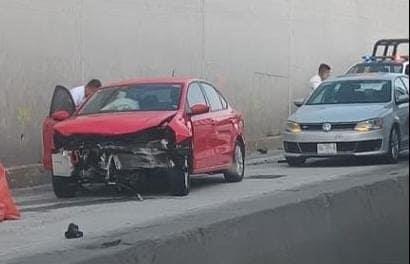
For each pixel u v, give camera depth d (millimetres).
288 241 8266
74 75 19219
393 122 19312
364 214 9570
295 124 19422
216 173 17000
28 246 10531
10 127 17641
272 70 27000
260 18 26422
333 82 20688
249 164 21406
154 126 14453
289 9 27938
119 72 20641
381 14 34844
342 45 31531
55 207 14258
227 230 7488
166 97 15562
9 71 17625
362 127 18781
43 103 18391
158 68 22047
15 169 17281
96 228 11750
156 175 14828
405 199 10523
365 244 9531
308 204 8672
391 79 20312
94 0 19859
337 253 8992
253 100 26016
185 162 14844
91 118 15008
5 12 17547
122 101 15695
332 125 19016
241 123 17719
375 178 10328
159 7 22125
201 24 23766
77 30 19328
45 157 16000
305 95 28781
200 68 23734
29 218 13094
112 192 15812
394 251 10078
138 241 6688
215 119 16188
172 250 6793
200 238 7148
